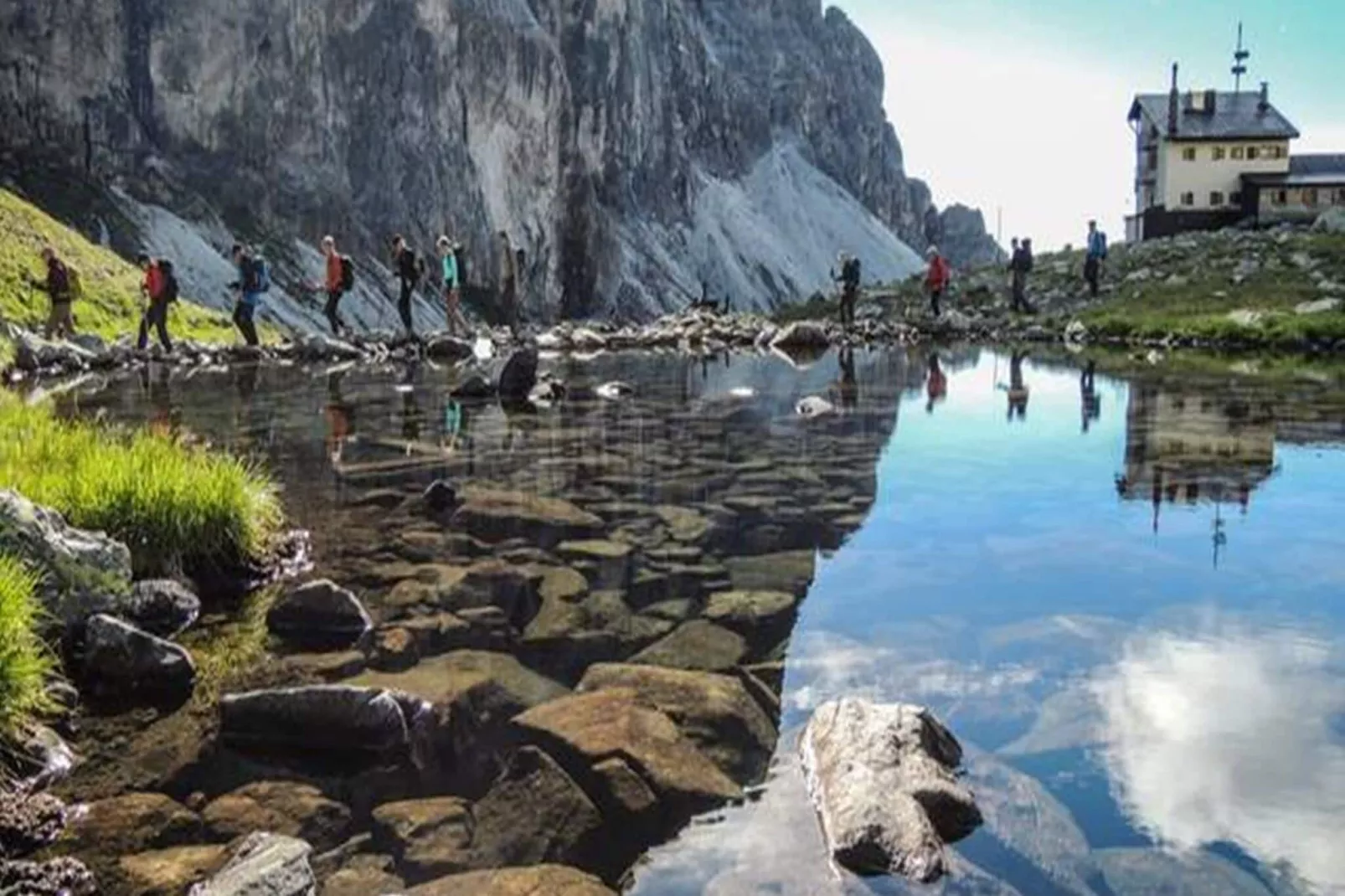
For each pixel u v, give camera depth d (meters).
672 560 10.59
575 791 6.09
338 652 8.29
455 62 118.44
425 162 113.62
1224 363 32.22
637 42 172.62
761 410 21.78
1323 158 86.75
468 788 6.25
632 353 40.03
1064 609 8.96
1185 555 10.51
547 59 132.00
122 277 48.66
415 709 7.15
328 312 42.88
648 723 6.85
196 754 6.70
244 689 7.63
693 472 14.97
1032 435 18.12
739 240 193.00
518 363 24.97
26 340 31.67
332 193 101.12
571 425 19.55
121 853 5.61
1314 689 7.21
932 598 9.33
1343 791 5.86
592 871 5.39
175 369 32.91
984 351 38.81
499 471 15.08
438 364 35.59
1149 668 7.64
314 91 102.38
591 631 8.65
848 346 42.69
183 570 9.86
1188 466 15.18
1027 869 5.22
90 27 86.44
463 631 8.69
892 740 6.10
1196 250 58.78
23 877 5.27
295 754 6.71
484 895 5.16
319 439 17.88
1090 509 12.55
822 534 11.53
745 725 6.90
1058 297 54.03
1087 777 6.08
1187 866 5.19
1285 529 11.44
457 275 45.56
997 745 6.52
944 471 14.91
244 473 11.94
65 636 8.22
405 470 15.13
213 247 88.56
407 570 10.31
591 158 157.50
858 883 5.16
